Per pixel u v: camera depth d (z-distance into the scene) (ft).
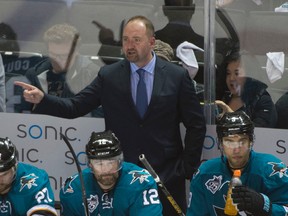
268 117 50.85
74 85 53.06
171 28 51.70
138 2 52.06
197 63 51.42
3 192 41.63
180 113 48.83
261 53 50.83
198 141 48.44
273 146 50.96
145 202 41.39
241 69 51.03
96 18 52.54
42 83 53.21
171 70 48.34
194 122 48.42
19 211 41.83
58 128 52.65
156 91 48.01
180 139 49.55
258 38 50.83
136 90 48.44
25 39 53.36
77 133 52.54
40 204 41.34
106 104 49.14
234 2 50.85
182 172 48.93
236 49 51.03
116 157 40.19
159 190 48.21
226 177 41.42
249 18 50.78
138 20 47.29
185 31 51.49
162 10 51.83
